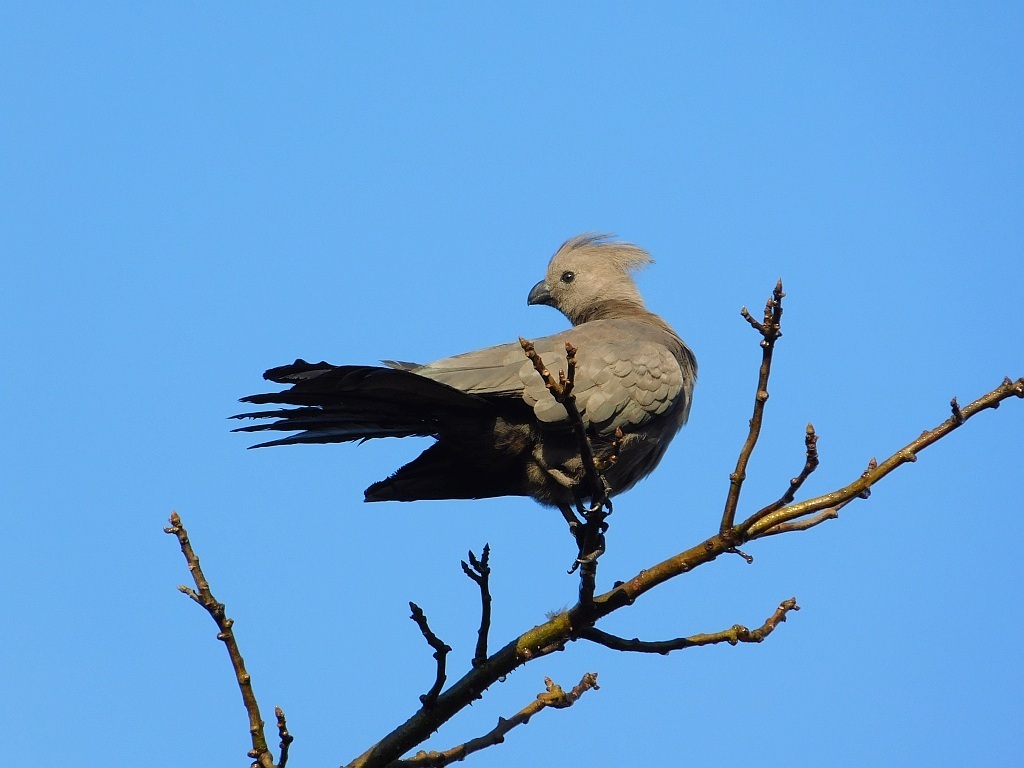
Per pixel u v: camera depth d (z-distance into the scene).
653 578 8.88
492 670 9.21
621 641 9.22
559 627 9.18
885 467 8.68
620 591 8.98
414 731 9.16
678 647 9.20
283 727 8.05
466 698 9.18
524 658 9.19
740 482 8.66
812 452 8.22
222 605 8.21
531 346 8.29
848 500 8.64
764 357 8.49
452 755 9.31
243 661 8.24
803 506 8.62
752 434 8.64
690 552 8.83
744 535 8.65
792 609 9.30
